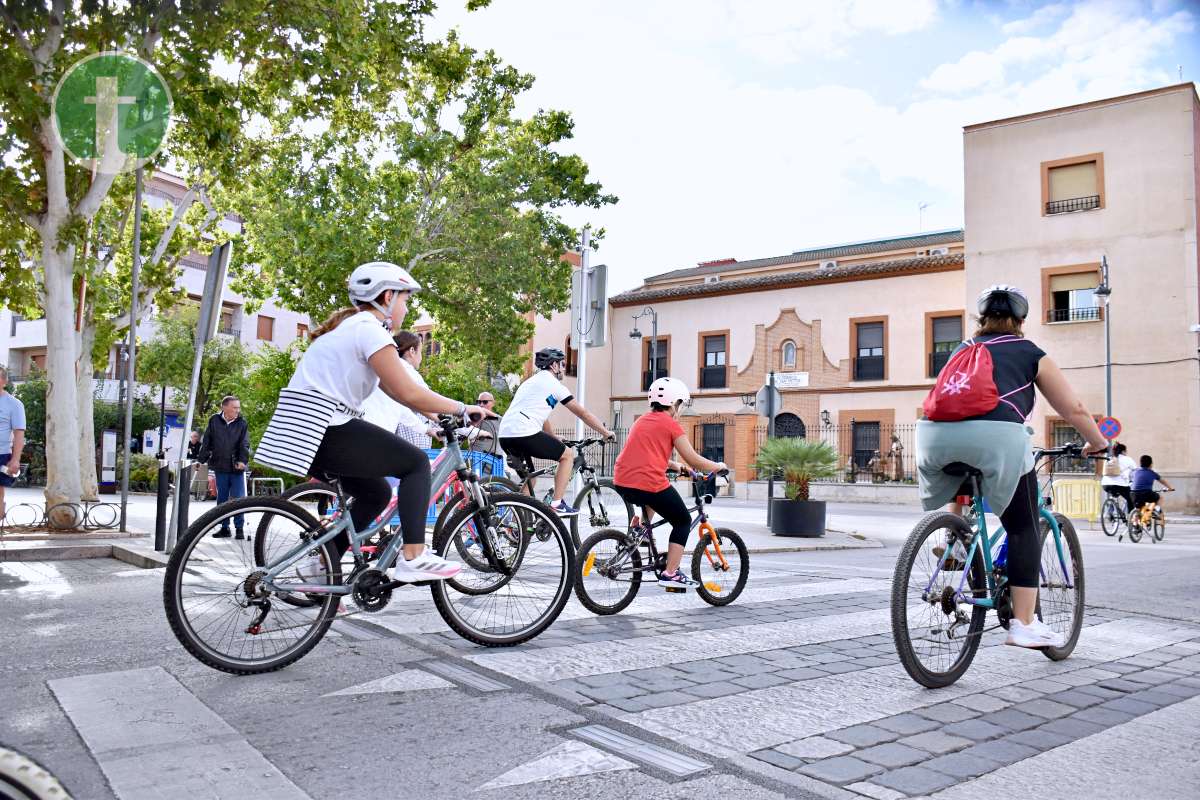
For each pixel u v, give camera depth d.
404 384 3.79
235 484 10.71
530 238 19.47
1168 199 23.67
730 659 4.12
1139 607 6.42
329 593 3.82
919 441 3.92
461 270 19.36
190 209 17.17
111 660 3.81
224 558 3.58
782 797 2.43
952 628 3.82
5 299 11.22
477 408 4.10
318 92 10.45
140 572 6.83
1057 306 25.30
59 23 9.20
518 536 4.46
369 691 3.40
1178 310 23.31
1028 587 3.88
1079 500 19.39
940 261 28.27
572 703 3.27
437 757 2.69
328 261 17.36
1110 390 23.27
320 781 2.48
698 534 5.72
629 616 5.26
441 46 12.80
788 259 34.88
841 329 30.34
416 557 3.89
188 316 31.02
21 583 6.16
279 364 19.08
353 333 3.79
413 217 18.47
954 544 3.84
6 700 3.20
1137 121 24.22
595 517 7.32
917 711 3.33
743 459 28.25
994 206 26.22
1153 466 23.34
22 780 1.34
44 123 9.33
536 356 7.50
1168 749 2.95
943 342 28.55
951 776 2.62
